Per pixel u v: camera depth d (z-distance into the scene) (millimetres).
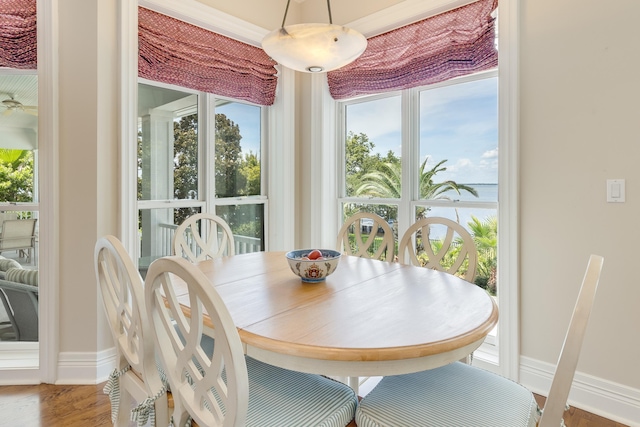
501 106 2100
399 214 2797
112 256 1199
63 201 2090
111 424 1730
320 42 1564
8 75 2143
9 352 2209
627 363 1759
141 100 2455
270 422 1022
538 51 1971
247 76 2898
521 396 1149
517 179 2055
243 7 2811
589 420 1781
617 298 1778
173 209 2652
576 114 1865
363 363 971
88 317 2119
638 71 1693
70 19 2053
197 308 858
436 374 1264
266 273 1669
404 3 2520
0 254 2172
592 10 1806
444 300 1306
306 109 3150
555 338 1966
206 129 2801
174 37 2463
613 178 1771
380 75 2723
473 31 2254
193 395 981
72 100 2072
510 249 2084
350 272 1698
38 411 1829
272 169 3182
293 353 955
